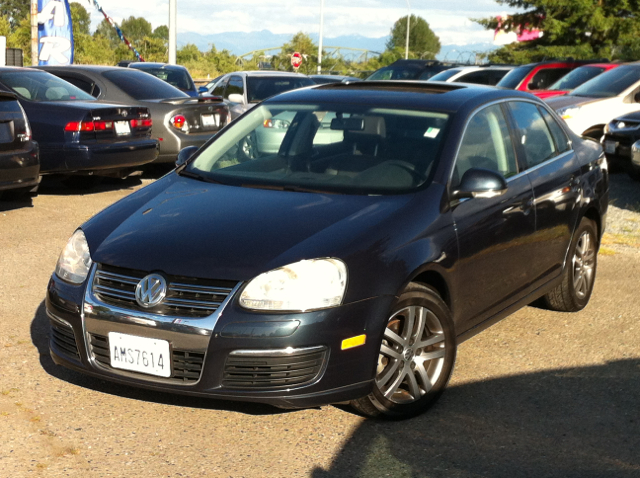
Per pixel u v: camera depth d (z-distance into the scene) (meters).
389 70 20.45
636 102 12.75
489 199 4.44
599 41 29.36
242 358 3.45
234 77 14.56
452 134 4.43
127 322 3.58
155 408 3.99
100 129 9.49
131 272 3.67
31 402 4.01
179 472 3.38
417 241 3.86
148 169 12.04
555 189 5.16
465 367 4.67
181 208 4.09
